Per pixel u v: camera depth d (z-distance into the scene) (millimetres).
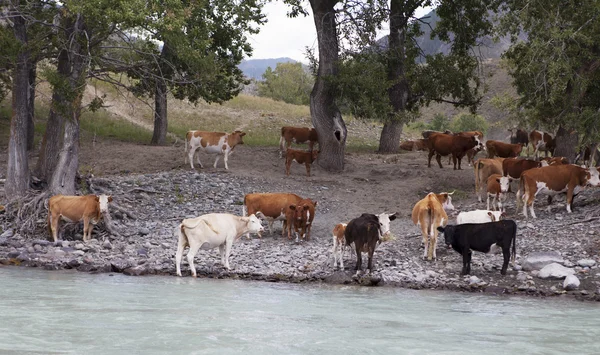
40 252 18031
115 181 26781
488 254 17391
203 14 28062
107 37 22953
